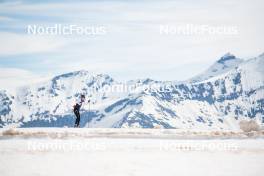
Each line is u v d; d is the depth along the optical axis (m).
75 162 25.62
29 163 25.16
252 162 26.42
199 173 23.33
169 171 23.64
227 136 37.81
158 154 28.50
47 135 35.84
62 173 22.92
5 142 32.34
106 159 26.66
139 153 28.72
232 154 29.00
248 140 35.53
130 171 23.56
